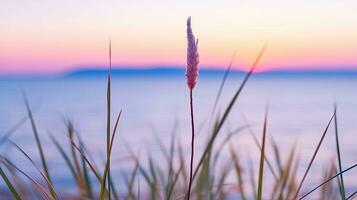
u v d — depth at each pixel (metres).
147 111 114.50
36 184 2.61
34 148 33.97
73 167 3.35
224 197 3.89
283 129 70.50
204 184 3.58
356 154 36.84
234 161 4.14
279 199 3.20
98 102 159.00
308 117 96.75
